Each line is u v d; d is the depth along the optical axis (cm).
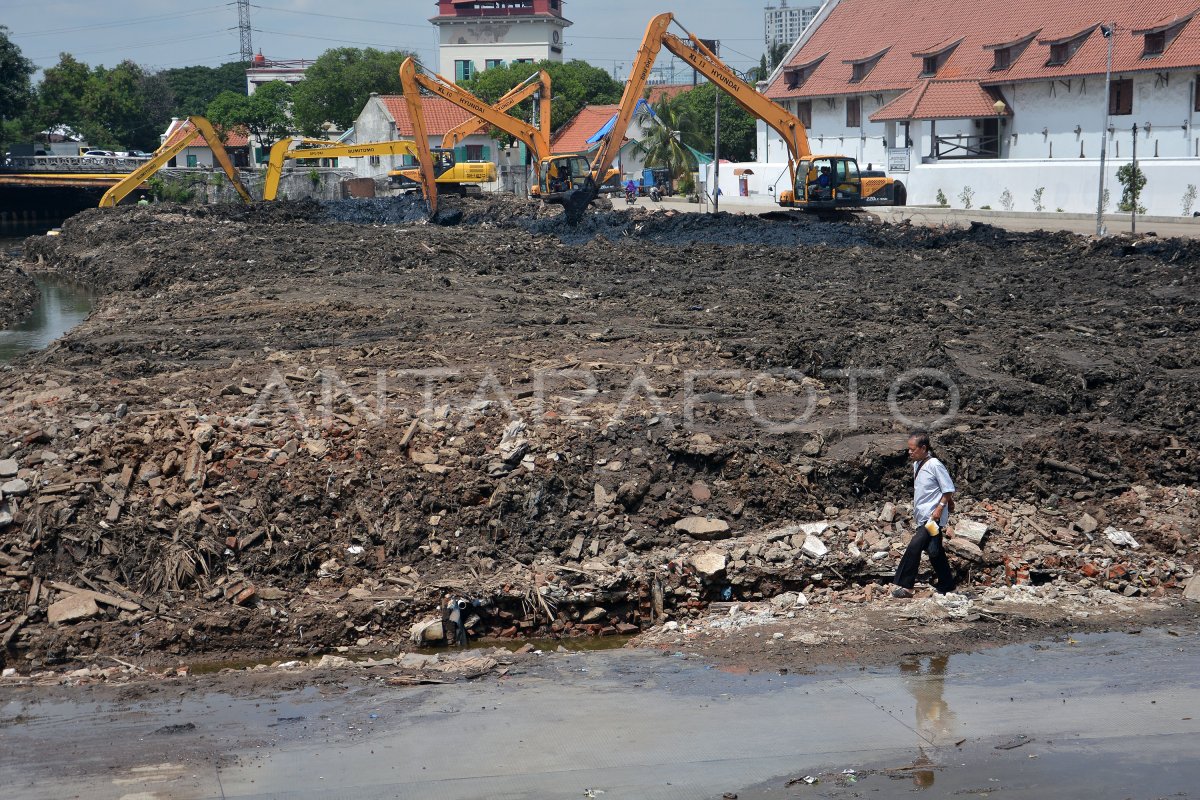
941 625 1658
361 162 14700
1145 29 7819
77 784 1192
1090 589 1803
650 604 1780
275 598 1742
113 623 1677
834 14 11312
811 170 6888
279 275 4662
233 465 1972
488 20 18688
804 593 1808
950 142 9000
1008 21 9256
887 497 2056
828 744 1280
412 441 2062
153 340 3253
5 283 5475
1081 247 4981
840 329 3244
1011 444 2162
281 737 1309
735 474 2022
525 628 1744
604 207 8825
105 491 1883
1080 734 1295
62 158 14225
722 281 4381
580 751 1266
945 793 1162
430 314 3622
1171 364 2778
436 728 1332
